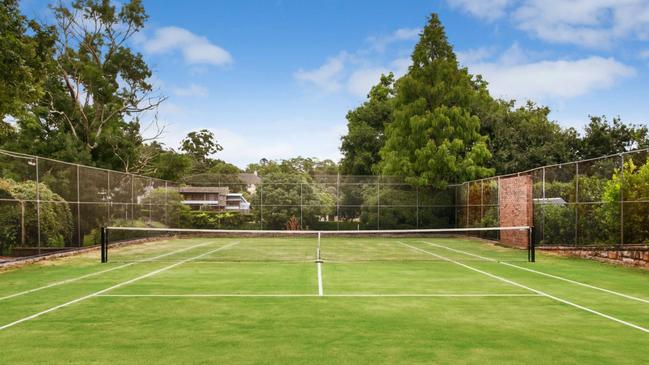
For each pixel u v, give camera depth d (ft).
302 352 17.81
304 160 191.11
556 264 46.44
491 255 55.93
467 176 92.17
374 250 63.46
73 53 104.22
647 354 17.67
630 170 43.83
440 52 96.68
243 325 21.85
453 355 17.52
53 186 53.47
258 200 95.25
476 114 107.04
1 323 22.34
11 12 45.42
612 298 28.66
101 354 17.66
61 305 26.45
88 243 61.11
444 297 28.81
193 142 227.61
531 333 20.56
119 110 110.11
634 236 43.55
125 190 73.00
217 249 65.51
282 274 39.04
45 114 99.14
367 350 18.08
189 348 18.34
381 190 95.04
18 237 46.70
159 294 29.78
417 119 92.27
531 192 62.95
